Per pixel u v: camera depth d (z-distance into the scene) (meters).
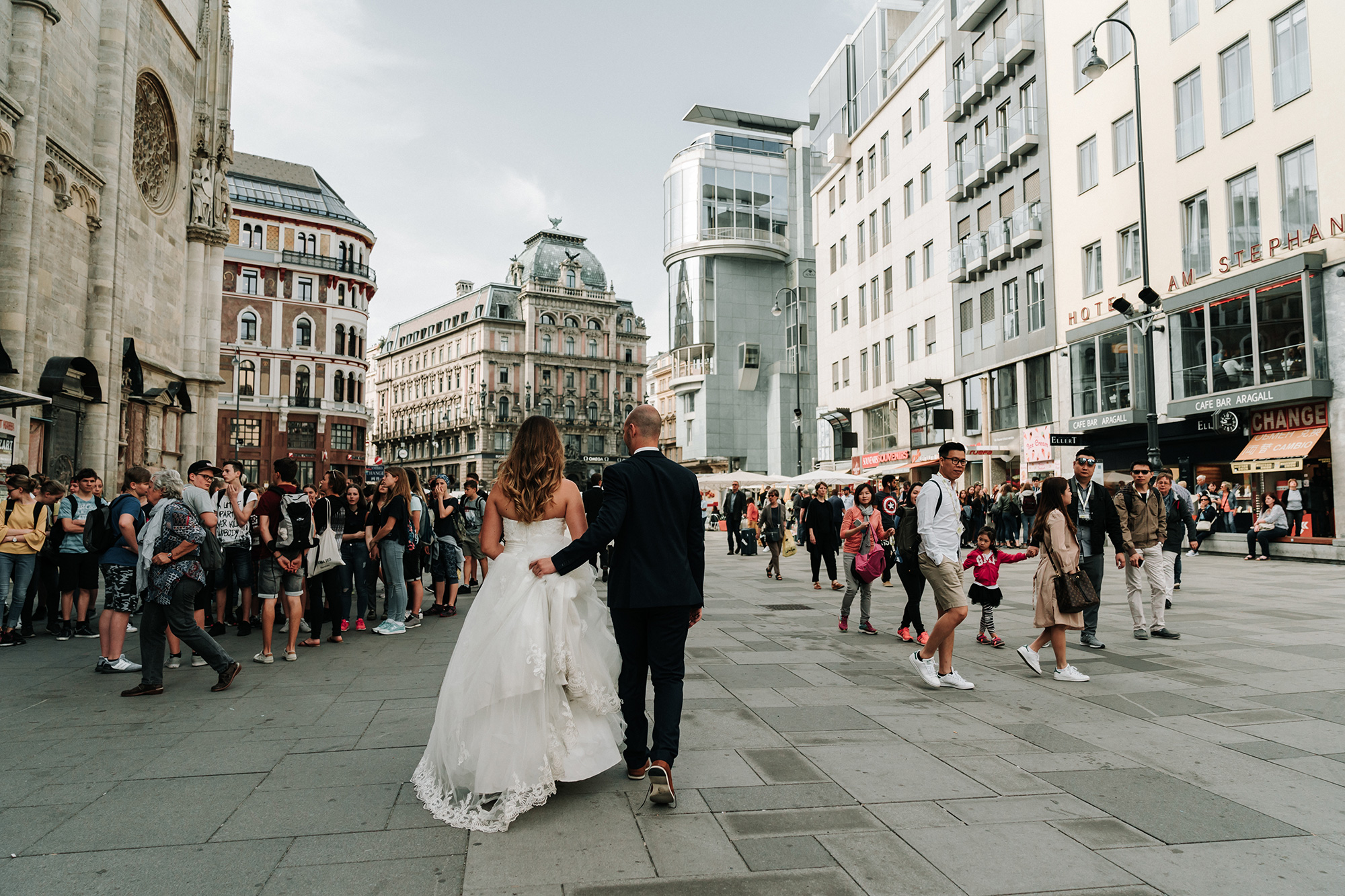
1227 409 20.48
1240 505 19.91
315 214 60.53
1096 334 25.17
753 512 23.47
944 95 33.62
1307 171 18.92
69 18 16.03
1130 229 24.20
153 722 5.27
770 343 61.84
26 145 13.84
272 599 7.39
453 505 10.89
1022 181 28.95
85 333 16.97
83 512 9.25
